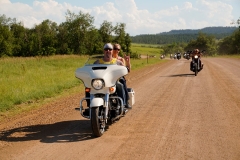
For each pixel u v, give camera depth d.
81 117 7.69
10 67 22.69
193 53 17.78
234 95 10.18
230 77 16.00
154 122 6.89
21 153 5.07
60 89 12.56
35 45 82.94
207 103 8.95
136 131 6.20
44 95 11.09
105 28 83.81
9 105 9.26
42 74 17.88
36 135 6.16
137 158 4.68
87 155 4.88
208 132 5.98
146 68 25.58
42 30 92.94
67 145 5.43
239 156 4.67
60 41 86.12
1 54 69.56
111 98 6.36
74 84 14.04
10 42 74.25
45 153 5.04
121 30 73.19
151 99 9.90
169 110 8.14
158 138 5.68
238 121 6.78
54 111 8.55
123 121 7.05
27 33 91.56
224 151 4.90
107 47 6.61
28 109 9.02
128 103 6.91
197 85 13.04
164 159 4.61
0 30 71.50
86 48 85.00
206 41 146.00
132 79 16.23
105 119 6.00
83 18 83.12
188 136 5.75
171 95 10.59
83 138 5.84
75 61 32.25
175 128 6.33
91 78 5.90
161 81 14.96
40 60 31.70
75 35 84.69
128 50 73.69
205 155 4.75
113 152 4.99
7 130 6.64
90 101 5.98
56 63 28.58
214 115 7.41
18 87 12.63
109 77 5.98
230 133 5.88
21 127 6.87
